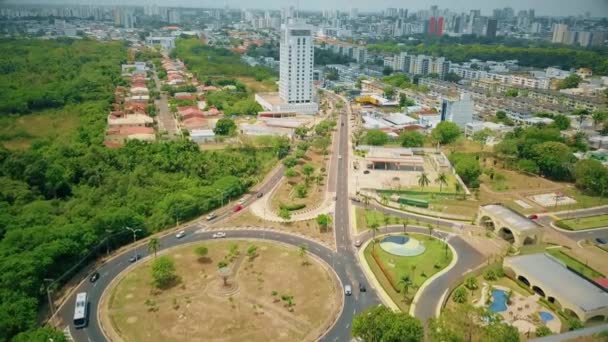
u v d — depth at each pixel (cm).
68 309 19462
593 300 19125
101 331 18150
